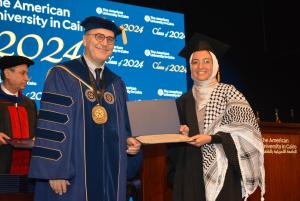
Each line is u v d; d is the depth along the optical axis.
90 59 3.51
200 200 3.60
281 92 10.09
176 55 8.69
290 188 5.52
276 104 10.04
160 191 4.10
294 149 5.62
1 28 7.12
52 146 3.15
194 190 3.62
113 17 8.13
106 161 3.30
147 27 8.46
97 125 3.32
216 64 3.91
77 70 3.42
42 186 3.27
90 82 3.43
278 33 9.69
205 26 9.46
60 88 3.31
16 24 7.25
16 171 4.37
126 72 8.15
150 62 8.41
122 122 3.47
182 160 3.75
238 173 3.64
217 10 9.62
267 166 5.39
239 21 9.85
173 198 3.69
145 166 4.09
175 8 9.15
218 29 9.60
